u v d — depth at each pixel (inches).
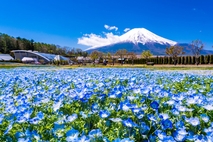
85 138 84.4
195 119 113.9
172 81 330.6
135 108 120.8
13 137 105.6
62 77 375.6
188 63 2421.3
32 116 134.4
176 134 99.2
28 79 338.0
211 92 207.3
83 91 175.2
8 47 5506.9
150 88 198.1
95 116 129.3
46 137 105.4
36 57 4392.2
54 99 172.9
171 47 2583.7
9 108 133.5
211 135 95.1
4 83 297.3
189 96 167.6
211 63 2196.1
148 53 2999.5
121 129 111.0
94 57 3326.8
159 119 116.2
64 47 5984.3
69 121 119.7
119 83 291.7
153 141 101.5
